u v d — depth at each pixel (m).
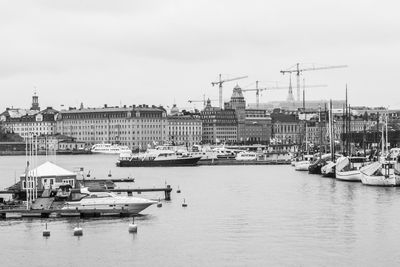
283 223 139.75
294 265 106.12
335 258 109.88
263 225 137.62
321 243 120.06
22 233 130.00
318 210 157.50
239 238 124.88
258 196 189.75
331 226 135.62
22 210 146.75
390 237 124.62
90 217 147.75
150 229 134.00
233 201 177.75
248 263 107.31
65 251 116.06
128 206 149.88
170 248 117.50
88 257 112.06
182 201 178.50
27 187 153.50
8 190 173.50
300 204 169.12
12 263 108.81
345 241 121.38
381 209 157.38
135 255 113.06
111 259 110.69
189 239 124.50
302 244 119.31
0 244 121.12
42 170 173.88
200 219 145.88
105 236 127.38
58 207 149.62
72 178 174.88
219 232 130.75
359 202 170.62
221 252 114.25
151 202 150.75
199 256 111.88
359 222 140.00
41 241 123.38
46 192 164.50
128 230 132.25
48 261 109.81
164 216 150.12
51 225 137.88
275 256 111.25
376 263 107.06
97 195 154.50
